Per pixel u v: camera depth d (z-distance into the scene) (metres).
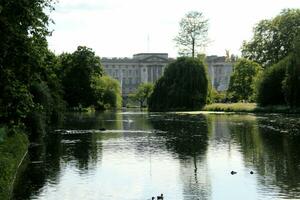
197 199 25.25
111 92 161.38
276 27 135.50
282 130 62.22
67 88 126.12
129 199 25.47
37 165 35.81
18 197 25.73
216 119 88.81
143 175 31.77
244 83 144.38
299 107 97.25
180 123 79.75
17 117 31.03
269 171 32.38
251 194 26.00
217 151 42.81
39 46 33.16
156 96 128.38
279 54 133.25
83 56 127.81
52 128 70.94
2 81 29.28
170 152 42.53
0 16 27.97
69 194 26.47
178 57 128.75
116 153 42.16
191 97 122.38
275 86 107.50
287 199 24.77
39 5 32.00
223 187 27.89
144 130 66.69
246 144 47.62
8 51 29.41
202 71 123.81
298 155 39.19
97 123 83.19
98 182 29.56
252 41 141.38
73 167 34.94
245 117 93.06
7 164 27.00
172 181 29.78
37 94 50.81
